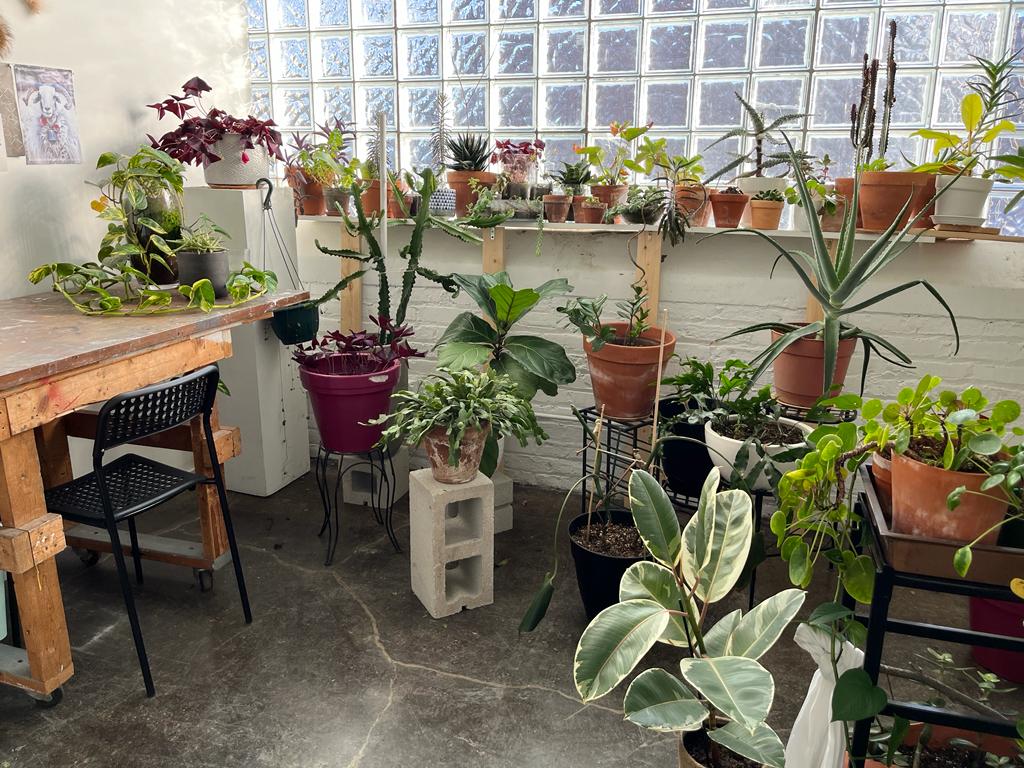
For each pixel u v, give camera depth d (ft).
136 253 7.22
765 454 6.50
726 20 9.06
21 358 5.13
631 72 9.56
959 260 8.28
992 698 6.39
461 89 10.23
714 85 9.32
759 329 7.50
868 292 8.62
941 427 4.33
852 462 4.71
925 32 8.45
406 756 5.65
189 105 8.65
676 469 8.05
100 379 5.67
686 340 9.47
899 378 8.77
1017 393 8.39
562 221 9.50
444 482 7.36
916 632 4.17
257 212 8.94
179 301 7.20
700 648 4.49
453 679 6.54
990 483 3.79
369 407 8.16
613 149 9.87
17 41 7.30
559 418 10.23
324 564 8.42
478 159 9.91
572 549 7.11
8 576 6.68
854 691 4.14
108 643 6.96
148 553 7.85
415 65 10.32
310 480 10.65
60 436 7.74
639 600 4.43
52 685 5.90
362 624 7.32
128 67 8.61
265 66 10.91
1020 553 3.90
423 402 7.23
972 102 7.22
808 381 7.30
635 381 7.95
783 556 4.89
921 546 4.06
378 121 8.90
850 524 5.01
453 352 8.02
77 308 6.73
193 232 7.93
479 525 7.47
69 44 7.86
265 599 7.73
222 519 7.93
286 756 5.64
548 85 9.89
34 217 7.63
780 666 6.81
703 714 3.87
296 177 10.34
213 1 9.81
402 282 9.87
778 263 8.90
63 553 8.63
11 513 5.45
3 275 7.35
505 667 6.70
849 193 8.14
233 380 9.68
